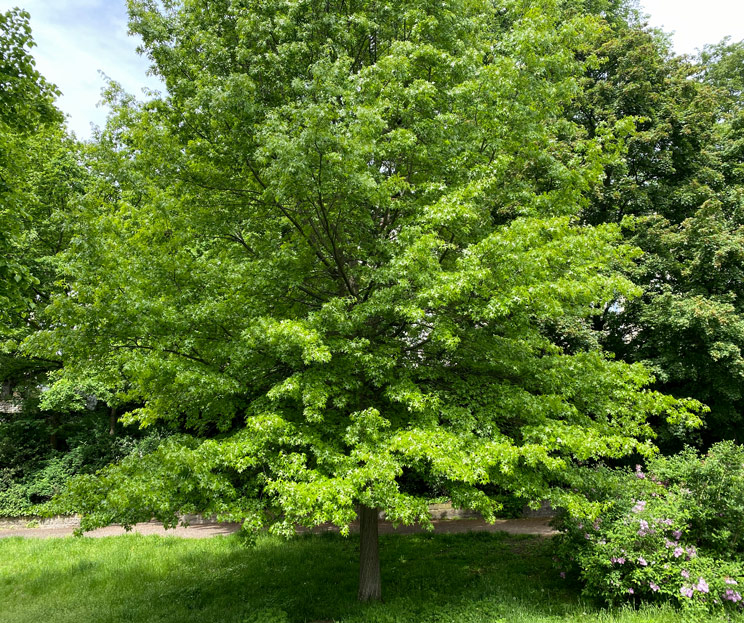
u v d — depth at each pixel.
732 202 15.46
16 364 17.53
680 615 6.38
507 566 9.48
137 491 5.30
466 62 7.43
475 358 7.46
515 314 6.71
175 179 7.66
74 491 5.79
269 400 6.56
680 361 13.64
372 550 7.89
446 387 7.47
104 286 6.17
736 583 6.49
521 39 7.63
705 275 13.94
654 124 15.48
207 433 8.21
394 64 7.05
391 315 7.06
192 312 6.27
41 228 16.77
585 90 16.30
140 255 6.83
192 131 7.97
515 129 7.64
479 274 5.62
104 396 17.42
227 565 10.26
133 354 6.27
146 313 6.12
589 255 6.89
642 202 14.84
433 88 7.05
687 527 7.34
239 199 7.92
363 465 6.21
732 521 7.21
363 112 6.05
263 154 6.32
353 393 7.14
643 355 14.45
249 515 5.68
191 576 9.59
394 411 7.25
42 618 7.64
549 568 9.18
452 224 6.69
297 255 7.35
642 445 6.25
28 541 13.82
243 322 6.53
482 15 9.16
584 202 8.21
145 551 11.70
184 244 7.55
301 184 6.06
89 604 8.23
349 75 7.56
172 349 6.43
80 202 6.62
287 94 7.90
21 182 11.41
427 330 7.45
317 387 5.95
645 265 14.07
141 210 7.29
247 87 6.77
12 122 10.28
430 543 11.66
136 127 7.87
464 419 6.28
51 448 19.31
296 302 7.84
